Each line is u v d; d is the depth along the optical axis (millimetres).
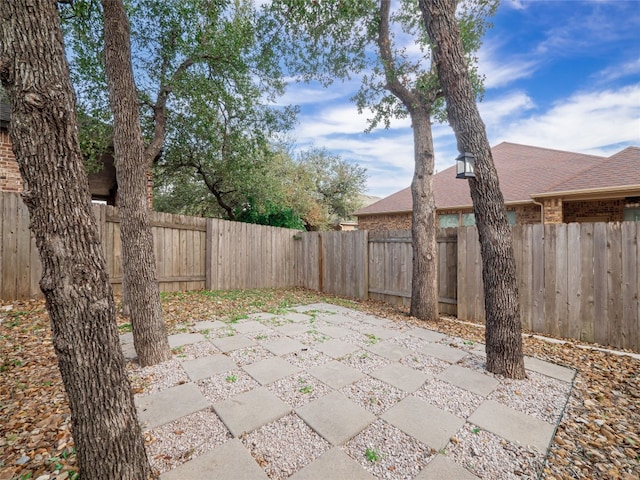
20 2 1369
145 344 3197
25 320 4191
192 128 8492
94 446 1503
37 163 1398
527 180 10680
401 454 1914
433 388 2773
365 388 2766
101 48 6051
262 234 8336
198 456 1873
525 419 2295
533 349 3805
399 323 4969
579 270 4133
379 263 6863
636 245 3719
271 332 4391
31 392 2605
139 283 3217
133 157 3342
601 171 8422
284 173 15625
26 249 4996
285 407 2430
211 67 7125
